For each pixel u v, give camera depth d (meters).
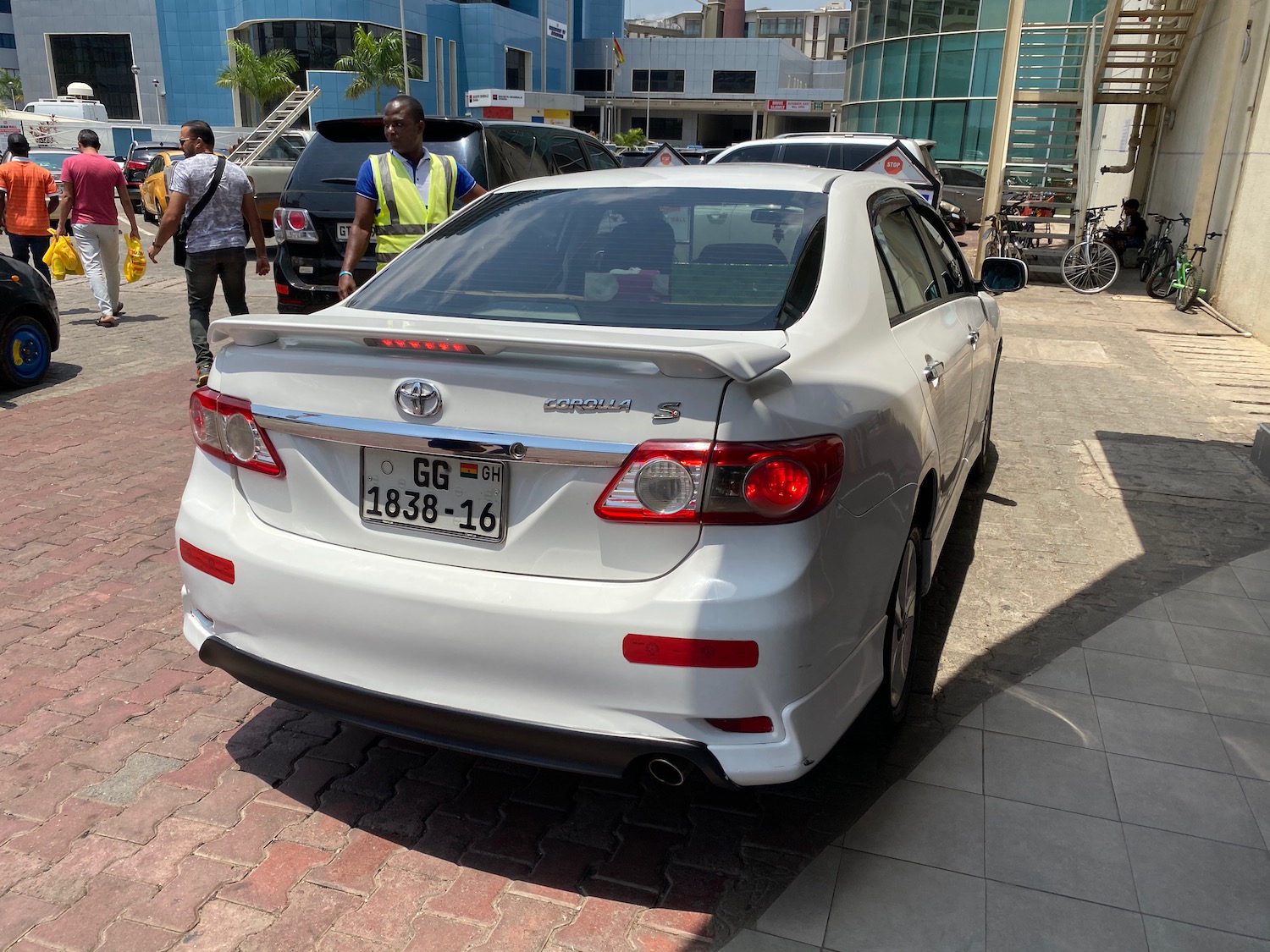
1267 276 10.28
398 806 2.79
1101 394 7.83
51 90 73.06
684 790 2.86
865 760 2.96
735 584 2.10
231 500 2.62
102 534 4.66
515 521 2.24
